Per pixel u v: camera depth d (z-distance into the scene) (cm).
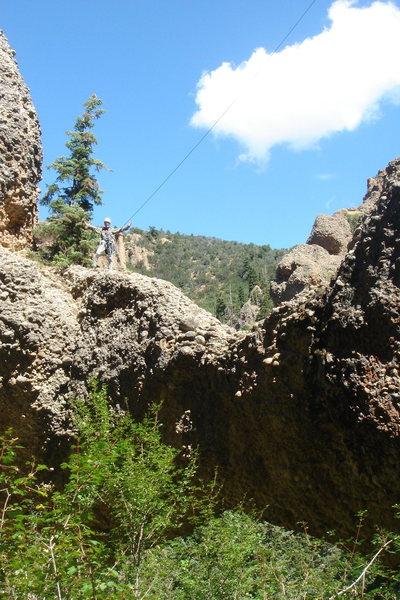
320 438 1065
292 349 1096
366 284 1029
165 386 1298
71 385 1463
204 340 1276
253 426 1172
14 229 2123
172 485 1105
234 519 1217
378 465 982
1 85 2145
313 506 1116
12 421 1455
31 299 1523
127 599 629
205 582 1077
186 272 8500
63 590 620
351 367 1003
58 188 2386
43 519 645
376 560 907
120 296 1481
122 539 1033
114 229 1975
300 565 1151
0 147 2059
